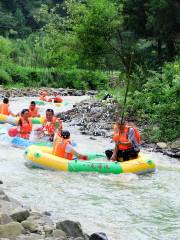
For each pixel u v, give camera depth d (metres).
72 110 22.05
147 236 7.21
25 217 6.91
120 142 11.84
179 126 15.74
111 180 10.53
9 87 40.81
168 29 22.53
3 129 16.44
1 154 12.54
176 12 21.91
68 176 10.63
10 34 83.44
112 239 6.96
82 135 16.64
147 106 17.36
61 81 48.28
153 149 14.52
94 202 8.81
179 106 15.73
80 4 22.33
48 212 7.82
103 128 17.84
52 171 10.97
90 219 7.84
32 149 11.59
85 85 47.56
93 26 21.52
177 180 10.85
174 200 9.18
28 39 68.50
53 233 6.41
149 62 23.34
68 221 6.64
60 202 8.67
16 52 59.25
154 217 8.12
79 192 9.43
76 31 21.73
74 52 22.44
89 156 12.14
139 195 9.45
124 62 22.39
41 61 55.12
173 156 13.51
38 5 94.31
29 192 9.19
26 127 14.30
